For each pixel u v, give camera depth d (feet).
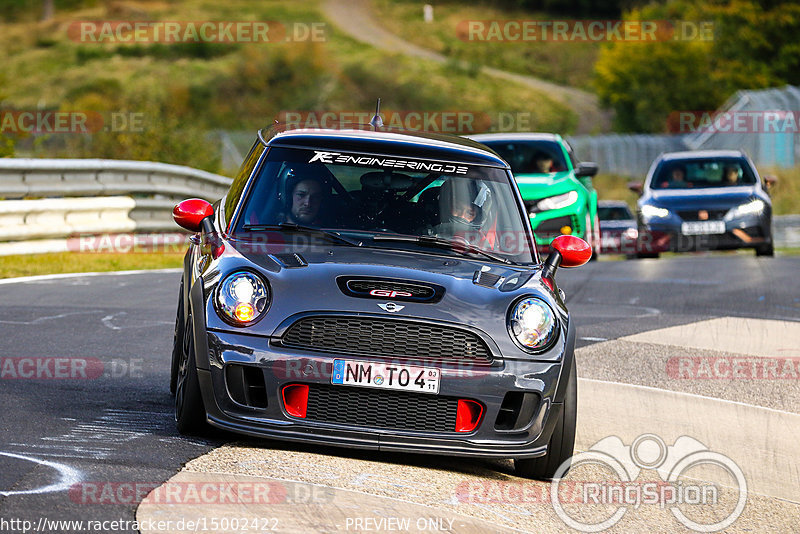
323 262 48.55
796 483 54.08
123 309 88.89
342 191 54.24
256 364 45.06
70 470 41.01
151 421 51.16
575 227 138.82
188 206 55.83
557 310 49.14
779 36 569.23
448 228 53.83
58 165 128.26
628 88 616.39
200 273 49.11
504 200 56.39
